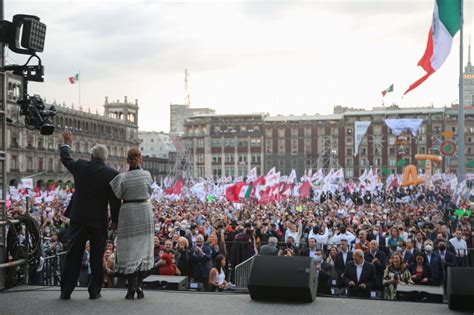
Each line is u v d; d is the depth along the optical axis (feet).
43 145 406.82
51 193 159.33
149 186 28.04
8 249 31.60
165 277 35.76
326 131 548.31
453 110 517.14
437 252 48.62
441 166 498.69
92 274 28.14
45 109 30.96
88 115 472.44
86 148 469.57
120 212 27.66
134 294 28.58
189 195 208.85
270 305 26.66
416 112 523.70
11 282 31.04
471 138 510.17
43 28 29.91
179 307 26.14
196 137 583.58
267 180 159.94
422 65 96.02
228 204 151.74
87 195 27.84
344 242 48.78
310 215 95.04
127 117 559.38
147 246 27.63
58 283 42.55
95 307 26.08
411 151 520.83
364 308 26.09
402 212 119.85
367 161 534.78
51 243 64.69
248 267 57.16
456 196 119.85
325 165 544.21
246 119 572.92
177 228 74.02
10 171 368.48
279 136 561.84
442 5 93.50
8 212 87.61
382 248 61.72
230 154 573.74
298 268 27.14
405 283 45.44
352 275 40.88
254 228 78.84
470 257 55.67
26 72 30.35
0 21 29.12
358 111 558.56
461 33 96.32
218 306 26.35
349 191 224.12
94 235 28.02
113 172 28.12
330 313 24.98
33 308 25.80
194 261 49.14
